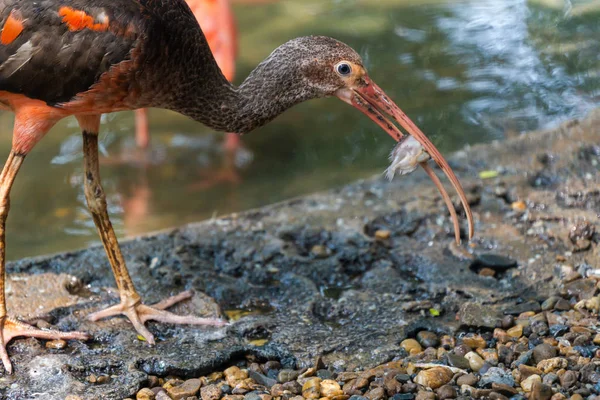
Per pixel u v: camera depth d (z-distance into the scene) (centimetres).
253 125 926
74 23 812
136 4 823
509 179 1179
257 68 921
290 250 1053
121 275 908
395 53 1805
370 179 1217
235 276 1021
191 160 1566
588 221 1067
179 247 1054
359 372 834
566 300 937
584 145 1241
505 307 931
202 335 892
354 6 2072
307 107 1745
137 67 829
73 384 802
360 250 1051
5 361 824
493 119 1537
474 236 1067
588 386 782
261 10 2066
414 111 1576
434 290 972
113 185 1489
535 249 1039
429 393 779
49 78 825
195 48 870
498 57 1766
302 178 1489
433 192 1164
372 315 933
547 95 1605
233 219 1123
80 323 902
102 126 1680
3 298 857
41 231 1349
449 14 1989
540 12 1959
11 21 813
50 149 1579
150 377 822
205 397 800
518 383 805
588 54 1747
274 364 852
